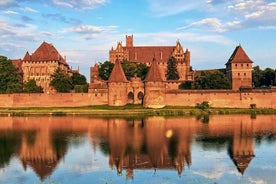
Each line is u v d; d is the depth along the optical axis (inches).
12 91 6112.2
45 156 2326.5
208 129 3449.8
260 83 7751.0
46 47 7785.4
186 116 4677.7
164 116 4675.2
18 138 3014.3
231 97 5580.7
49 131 3388.3
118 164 2101.4
